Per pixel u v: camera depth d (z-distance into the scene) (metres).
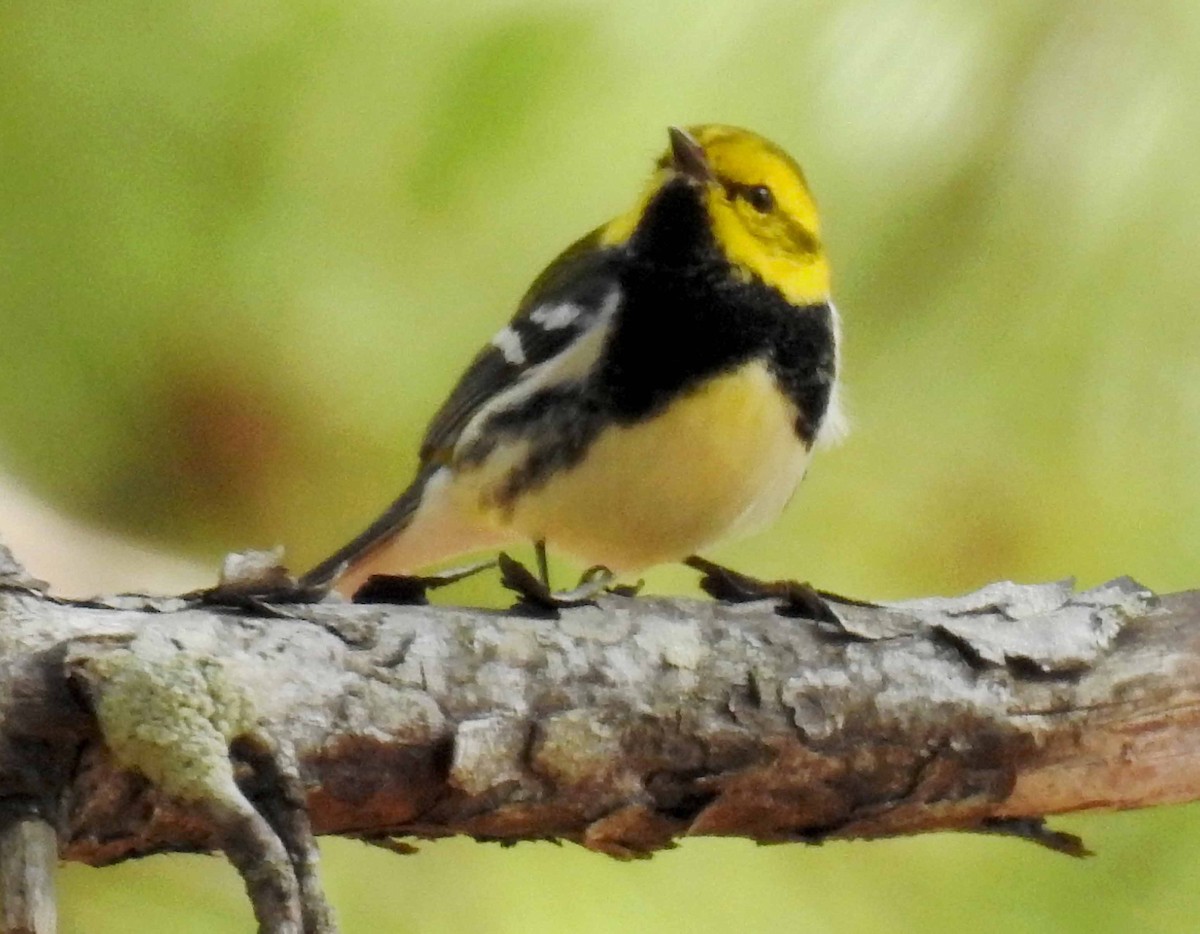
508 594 4.02
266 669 3.88
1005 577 3.99
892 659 3.91
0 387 4.03
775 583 3.92
